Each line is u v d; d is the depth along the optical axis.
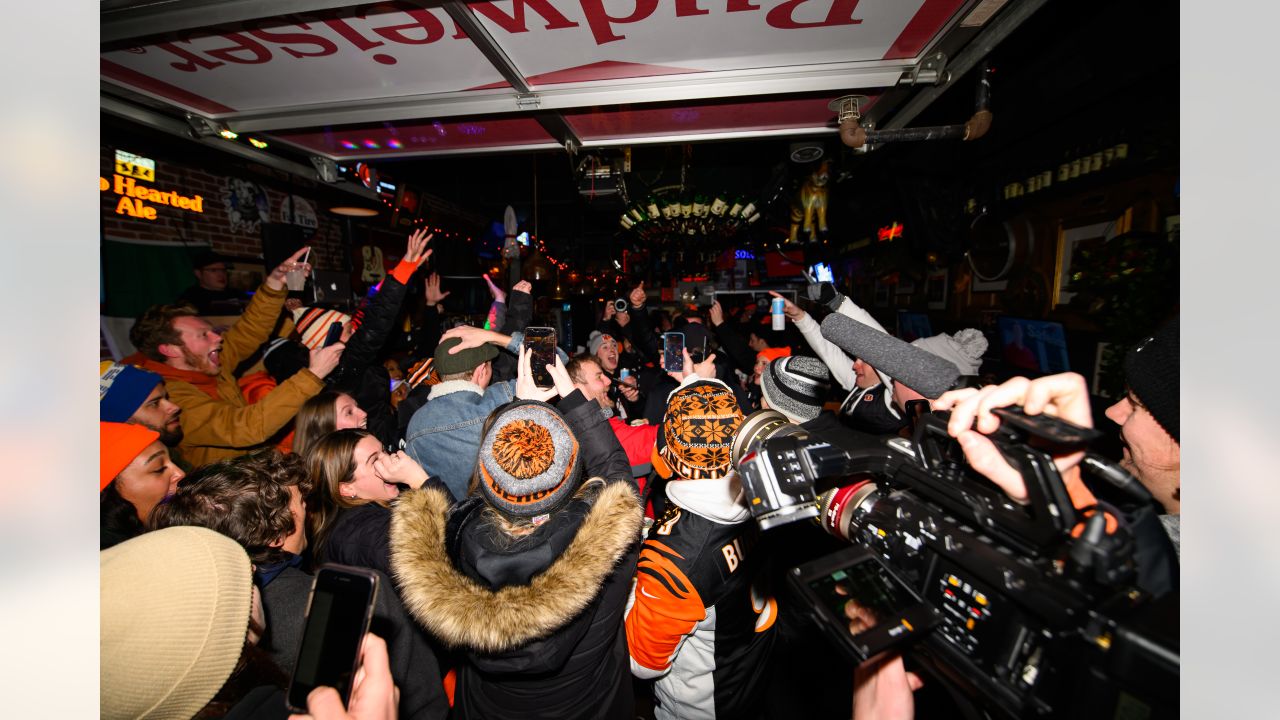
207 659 0.70
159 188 3.80
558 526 1.13
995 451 0.66
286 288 2.51
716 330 3.61
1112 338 2.10
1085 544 0.54
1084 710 0.51
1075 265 2.56
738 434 1.00
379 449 1.57
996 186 3.53
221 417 2.07
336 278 3.48
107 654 0.64
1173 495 0.82
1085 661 0.52
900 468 0.78
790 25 1.60
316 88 2.02
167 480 1.35
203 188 4.12
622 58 1.80
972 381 0.81
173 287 3.86
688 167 4.78
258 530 1.10
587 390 2.30
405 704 1.19
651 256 7.23
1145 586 0.54
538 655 1.06
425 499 1.23
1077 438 0.56
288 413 2.09
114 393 1.55
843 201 6.60
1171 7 2.13
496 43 1.68
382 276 6.51
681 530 1.29
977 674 0.61
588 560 1.09
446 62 1.81
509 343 2.11
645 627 1.29
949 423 0.71
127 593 0.66
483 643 1.01
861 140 2.11
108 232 3.51
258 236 4.61
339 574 0.81
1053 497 0.58
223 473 1.12
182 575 0.70
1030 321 3.22
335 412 1.88
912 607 0.69
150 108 2.22
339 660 0.77
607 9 1.50
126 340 3.59
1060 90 2.81
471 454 1.82
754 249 6.40
